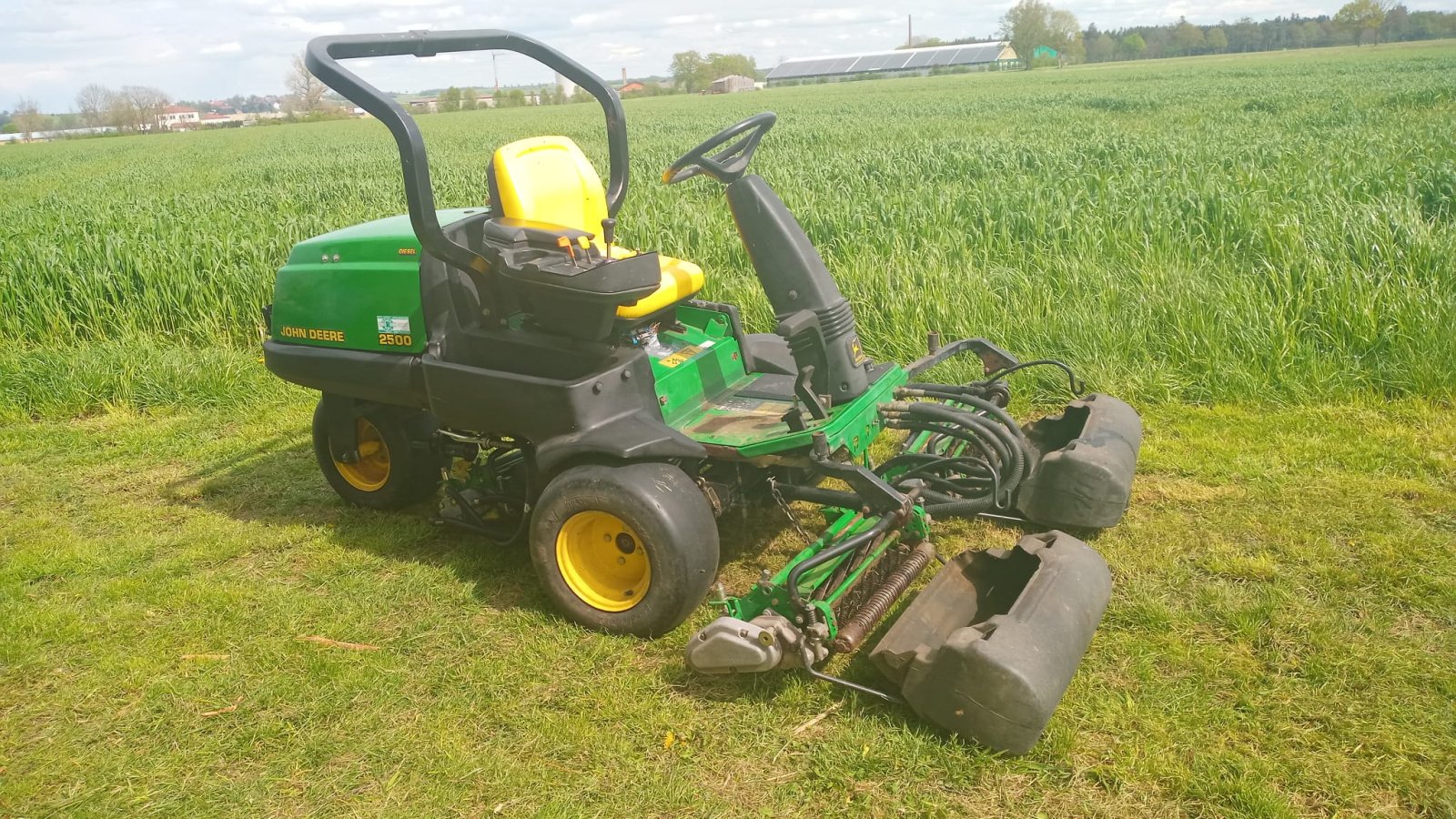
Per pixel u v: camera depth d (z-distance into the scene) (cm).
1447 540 381
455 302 390
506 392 362
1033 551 326
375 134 4594
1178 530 406
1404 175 903
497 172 373
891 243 823
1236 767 269
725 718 306
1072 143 1497
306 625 376
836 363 358
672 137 2675
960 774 273
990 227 808
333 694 328
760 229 357
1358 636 325
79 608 397
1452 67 3809
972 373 575
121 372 677
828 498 348
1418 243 625
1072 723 291
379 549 439
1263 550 385
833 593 328
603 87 422
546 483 378
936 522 434
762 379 430
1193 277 644
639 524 331
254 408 649
